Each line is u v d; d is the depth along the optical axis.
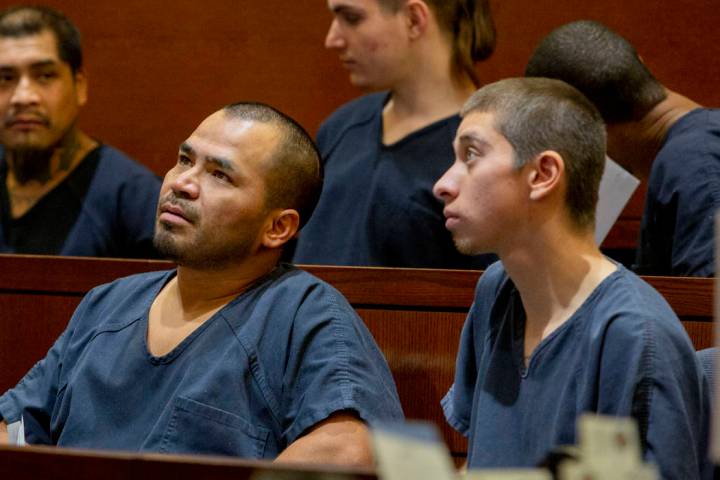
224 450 4.91
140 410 5.09
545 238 4.46
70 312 6.51
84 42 10.11
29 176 7.66
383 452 2.42
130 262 6.41
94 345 5.31
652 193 6.44
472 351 5.01
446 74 7.05
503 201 4.48
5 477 3.38
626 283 4.33
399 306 6.09
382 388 5.04
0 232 7.62
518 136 4.48
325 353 5.00
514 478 2.82
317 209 7.08
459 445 6.03
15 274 6.55
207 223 5.18
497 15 9.36
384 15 6.94
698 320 5.70
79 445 5.11
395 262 6.79
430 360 6.06
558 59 6.84
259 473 3.22
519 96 4.54
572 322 4.37
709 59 9.15
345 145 7.23
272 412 4.98
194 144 5.29
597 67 6.74
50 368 5.48
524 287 4.54
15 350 6.56
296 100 9.85
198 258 5.19
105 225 7.57
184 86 10.01
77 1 10.11
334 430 4.84
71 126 7.73
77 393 5.21
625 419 3.99
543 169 4.46
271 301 5.18
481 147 4.53
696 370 4.19
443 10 6.99
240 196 5.21
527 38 9.34
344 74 9.77
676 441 3.99
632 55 6.81
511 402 4.51
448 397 5.11
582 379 4.26
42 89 7.61
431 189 6.76
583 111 4.53
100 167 7.68
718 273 2.96
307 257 6.98
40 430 5.44
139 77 10.06
